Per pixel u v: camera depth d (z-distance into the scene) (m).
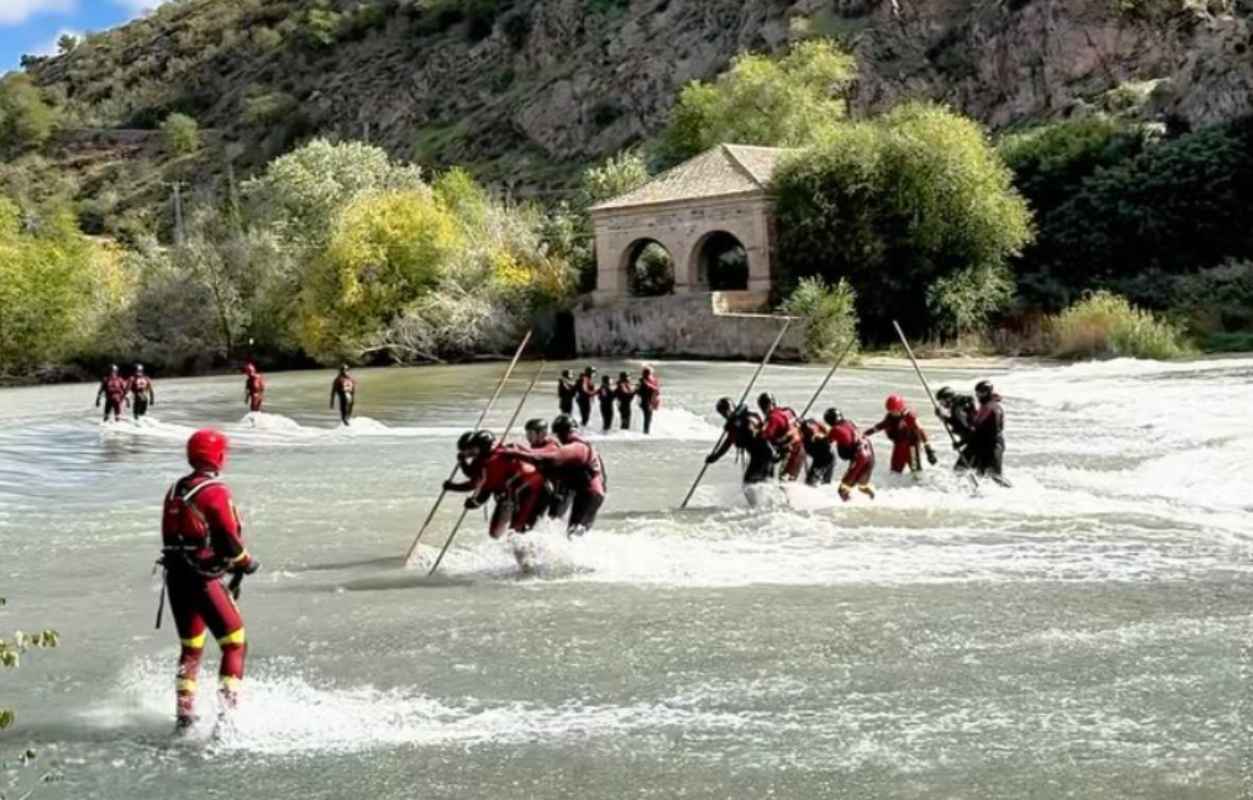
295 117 146.38
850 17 98.81
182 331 72.00
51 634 7.74
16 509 20.33
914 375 43.50
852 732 8.48
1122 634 10.66
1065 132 65.56
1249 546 14.23
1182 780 7.41
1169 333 47.28
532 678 10.06
